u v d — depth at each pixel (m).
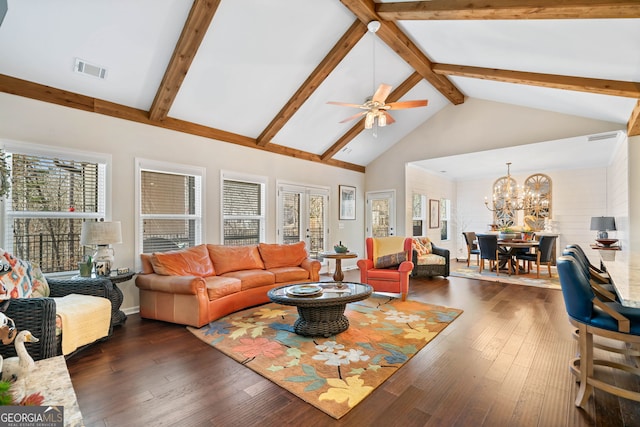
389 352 2.66
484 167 7.78
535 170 8.16
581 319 1.92
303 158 6.27
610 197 7.16
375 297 4.61
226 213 5.04
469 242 7.53
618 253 3.77
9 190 3.07
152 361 2.53
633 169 4.23
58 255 3.46
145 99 3.92
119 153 3.83
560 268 2.01
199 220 4.64
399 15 3.43
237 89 4.21
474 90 5.56
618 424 1.73
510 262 6.59
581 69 3.33
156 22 3.09
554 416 1.81
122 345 2.85
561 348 2.75
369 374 2.29
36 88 3.24
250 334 3.10
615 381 2.18
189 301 3.31
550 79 3.73
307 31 3.73
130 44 3.21
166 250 4.33
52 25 2.82
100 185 3.72
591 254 7.45
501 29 3.11
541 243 6.14
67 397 1.40
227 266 4.29
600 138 4.96
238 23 3.36
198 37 3.20
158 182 4.27
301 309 3.09
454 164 7.36
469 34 3.49
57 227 3.46
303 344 2.85
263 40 3.64
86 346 2.78
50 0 2.63
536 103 5.07
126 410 1.88
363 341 2.90
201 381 2.21
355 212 7.56
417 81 5.18
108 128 3.74
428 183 8.23
